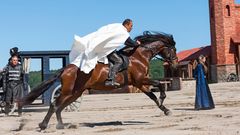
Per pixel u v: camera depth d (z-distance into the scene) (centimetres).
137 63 1227
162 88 1295
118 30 1189
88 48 1147
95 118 1473
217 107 1744
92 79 1159
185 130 1062
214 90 3219
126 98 2875
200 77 1675
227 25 5484
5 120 1488
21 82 1684
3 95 1714
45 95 1778
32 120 1470
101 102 2503
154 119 1361
